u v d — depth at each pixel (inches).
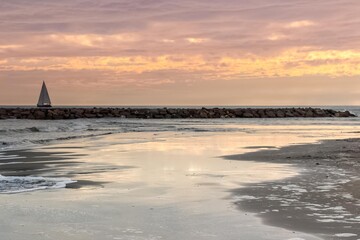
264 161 622.8
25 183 436.8
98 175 494.6
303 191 392.5
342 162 607.5
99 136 1215.6
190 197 368.2
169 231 265.9
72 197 367.2
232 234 259.8
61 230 266.7
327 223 283.4
